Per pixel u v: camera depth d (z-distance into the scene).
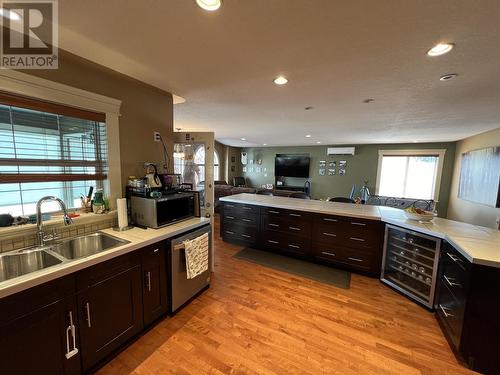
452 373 1.58
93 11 1.24
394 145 7.29
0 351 1.13
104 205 2.13
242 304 2.31
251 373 1.55
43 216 1.83
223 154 9.41
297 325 2.02
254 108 3.32
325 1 1.13
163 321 2.05
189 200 2.52
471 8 1.16
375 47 1.59
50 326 1.30
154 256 1.94
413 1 1.12
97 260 1.50
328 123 4.34
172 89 2.53
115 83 2.15
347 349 1.77
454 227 2.32
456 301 1.75
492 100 2.66
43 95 1.67
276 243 3.54
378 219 2.77
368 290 2.59
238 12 1.23
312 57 1.75
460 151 5.93
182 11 1.23
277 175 9.45
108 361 1.63
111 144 2.14
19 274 1.55
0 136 1.58
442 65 1.84
